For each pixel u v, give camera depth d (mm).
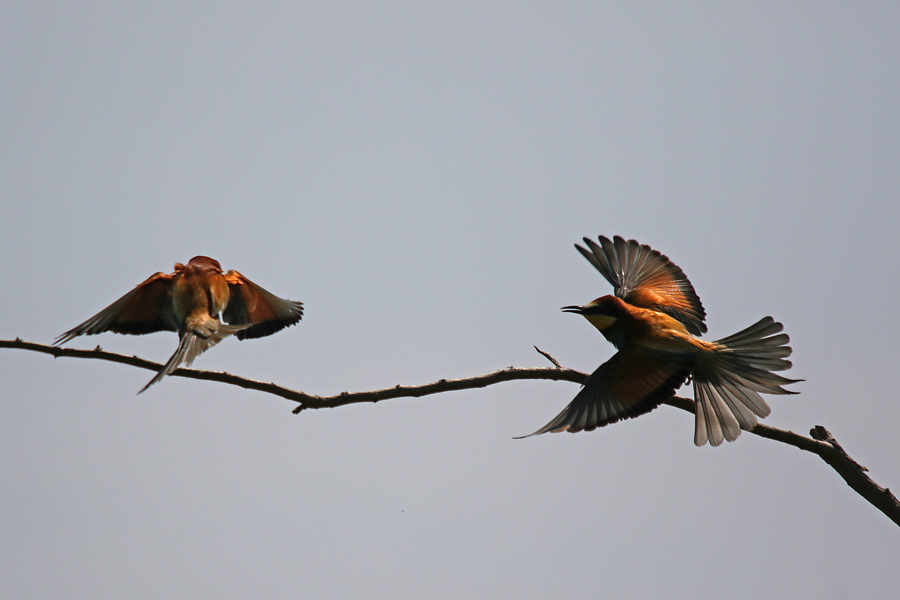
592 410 9828
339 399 8641
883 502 9352
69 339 9281
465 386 9164
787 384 9492
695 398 9750
